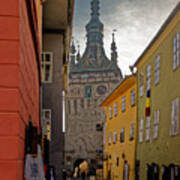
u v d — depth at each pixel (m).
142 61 24.94
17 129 3.75
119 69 87.44
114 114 35.66
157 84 21.20
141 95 25.12
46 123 17.98
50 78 18.62
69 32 20.09
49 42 18.95
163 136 19.64
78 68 86.88
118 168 32.59
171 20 18.08
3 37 3.85
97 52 89.50
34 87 6.89
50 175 12.31
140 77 25.50
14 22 3.88
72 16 18.19
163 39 20.08
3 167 3.69
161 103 20.31
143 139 24.11
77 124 83.06
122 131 31.41
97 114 82.88
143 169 23.61
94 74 85.75
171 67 18.66
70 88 84.81
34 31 5.91
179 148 16.86
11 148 3.72
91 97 84.44
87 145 81.50
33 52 6.32
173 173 17.55
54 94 18.45
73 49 90.12
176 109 17.58
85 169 68.19
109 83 85.00
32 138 5.04
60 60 18.81
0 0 3.89
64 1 16.41
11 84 3.80
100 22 93.06
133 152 26.94
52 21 18.44
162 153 19.64
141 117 25.03
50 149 17.75
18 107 3.79
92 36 91.56
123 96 31.55
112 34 88.81
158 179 20.02
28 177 4.54
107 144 39.44
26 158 4.48
